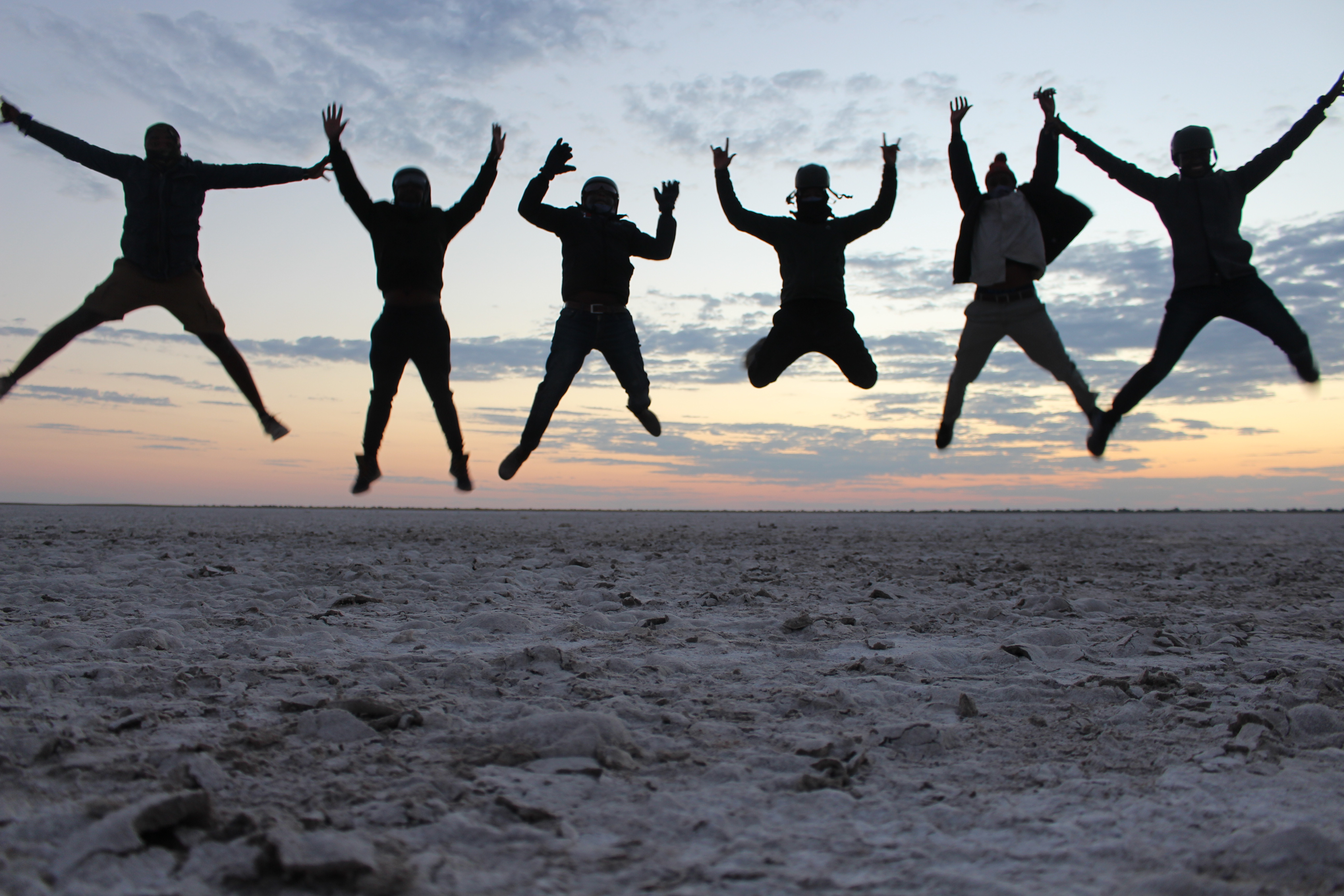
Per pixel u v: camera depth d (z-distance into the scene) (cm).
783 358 622
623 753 278
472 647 471
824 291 602
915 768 279
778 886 193
